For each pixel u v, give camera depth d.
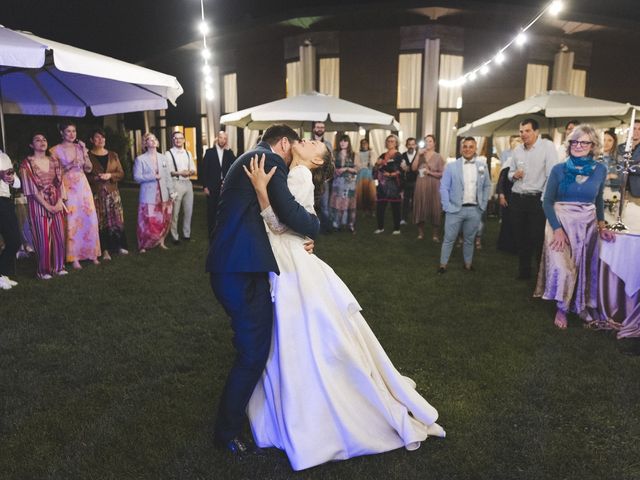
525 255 5.29
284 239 2.30
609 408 2.67
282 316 2.20
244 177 2.17
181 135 6.96
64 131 5.51
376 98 12.52
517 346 3.52
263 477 2.12
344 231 8.39
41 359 3.23
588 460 2.25
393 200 8.00
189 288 4.87
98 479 2.09
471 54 12.26
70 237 5.61
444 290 4.90
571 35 12.86
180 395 2.79
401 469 2.17
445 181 5.48
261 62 13.81
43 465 2.18
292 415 2.16
